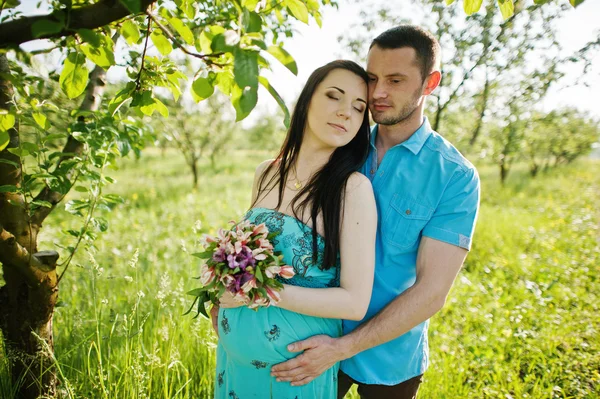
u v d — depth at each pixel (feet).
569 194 42.68
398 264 5.90
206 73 4.44
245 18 3.24
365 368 5.97
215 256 4.83
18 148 5.23
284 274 4.91
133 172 57.21
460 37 13.20
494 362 9.93
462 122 18.28
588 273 17.25
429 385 8.50
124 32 4.26
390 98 5.54
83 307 9.87
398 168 5.83
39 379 6.52
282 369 5.26
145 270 13.09
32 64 3.94
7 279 6.31
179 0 4.94
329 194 5.22
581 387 9.40
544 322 12.16
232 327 5.46
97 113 6.74
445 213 5.58
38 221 6.46
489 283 15.38
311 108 5.49
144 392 6.89
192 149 42.60
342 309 5.03
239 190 39.29
